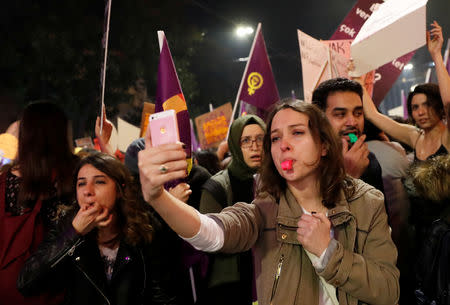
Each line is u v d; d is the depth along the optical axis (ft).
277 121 5.33
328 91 7.67
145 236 7.67
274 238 5.41
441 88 9.21
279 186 5.58
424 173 7.33
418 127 10.53
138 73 44.29
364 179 7.50
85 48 41.88
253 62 12.37
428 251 6.95
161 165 4.09
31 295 6.92
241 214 5.34
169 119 4.44
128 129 16.14
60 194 7.77
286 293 5.16
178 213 4.59
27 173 7.62
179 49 49.14
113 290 7.30
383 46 8.76
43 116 7.93
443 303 6.60
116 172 7.54
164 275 8.00
